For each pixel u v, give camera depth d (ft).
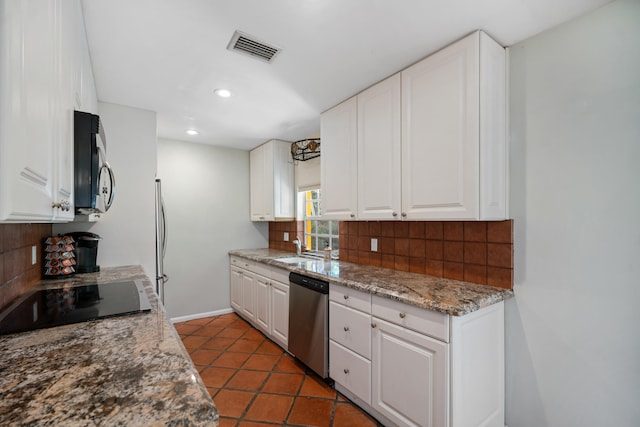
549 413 4.92
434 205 5.51
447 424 4.45
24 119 2.13
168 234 11.35
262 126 9.87
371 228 8.19
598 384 4.47
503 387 5.40
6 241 4.21
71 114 3.61
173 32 4.91
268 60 5.80
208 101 7.74
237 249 12.92
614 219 4.33
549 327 4.94
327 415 6.01
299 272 7.74
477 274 5.85
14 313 3.81
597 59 4.47
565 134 4.78
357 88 7.00
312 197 11.59
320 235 10.90
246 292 11.30
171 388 2.14
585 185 4.59
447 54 5.31
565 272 4.78
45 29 2.61
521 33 5.03
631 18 4.19
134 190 8.10
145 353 2.71
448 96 5.28
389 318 5.37
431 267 6.69
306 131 10.46
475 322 4.81
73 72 3.77
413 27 4.83
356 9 4.40
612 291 4.35
